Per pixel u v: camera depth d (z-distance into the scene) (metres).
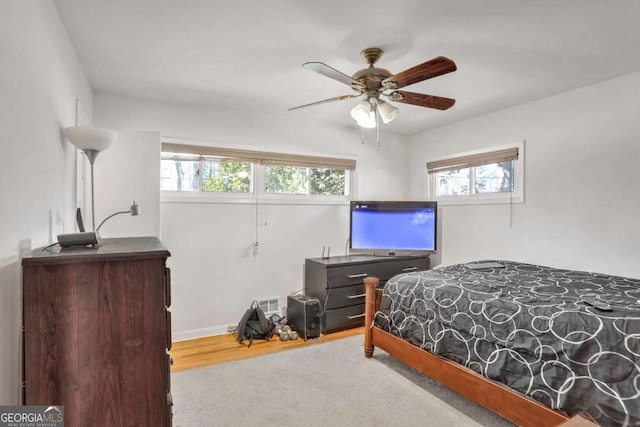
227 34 2.15
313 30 2.10
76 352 1.16
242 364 2.88
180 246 3.46
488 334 2.01
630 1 1.79
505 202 3.70
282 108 3.67
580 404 1.57
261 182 3.91
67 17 1.92
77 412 1.16
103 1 1.79
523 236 3.53
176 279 3.44
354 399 2.34
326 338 3.53
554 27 2.06
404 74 2.01
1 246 1.09
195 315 3.53
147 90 3.10
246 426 2.05
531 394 1.75
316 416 2.15
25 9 1.31
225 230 3.68
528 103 3.47
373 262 3.94
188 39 2.21
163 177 3.46
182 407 2.24
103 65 2.58
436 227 4.19
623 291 2.17
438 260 4.47
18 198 1.23
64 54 1.98
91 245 1.44
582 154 3.07
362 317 3.89
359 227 4.26
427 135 4.65
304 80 2.90
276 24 2.03
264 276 3.89
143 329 1.24
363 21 2.00
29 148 1.34
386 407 2.24
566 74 2.77
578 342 1.65
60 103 1.86
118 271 1.21
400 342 2.60
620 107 2.83
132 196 2.66
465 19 1.97
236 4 1.83
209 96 3.27
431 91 3.15
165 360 1.27
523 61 2.53
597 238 2.97
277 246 3.97
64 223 1.92
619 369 1.51
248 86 3.02
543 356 1.74
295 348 3.23
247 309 3.77
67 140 1.98
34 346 1.12
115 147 2.63
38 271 1.12
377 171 4.66
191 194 3.57
